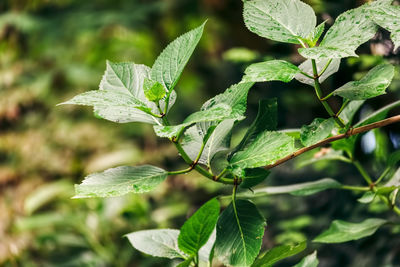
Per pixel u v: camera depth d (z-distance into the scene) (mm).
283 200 2879
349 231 1194
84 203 3469
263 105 1052
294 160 2846
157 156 4582
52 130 4945
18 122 5230
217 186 3742
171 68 985
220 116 907
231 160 988
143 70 1025
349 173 2510
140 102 960
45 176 4648
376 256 2182
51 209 4023
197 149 1040
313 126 1021
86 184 966
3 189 4531
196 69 5180
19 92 5238
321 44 973
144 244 1077
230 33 4750
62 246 3623
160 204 3988
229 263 989
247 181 1011
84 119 5117
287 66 948
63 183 4070
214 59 5043
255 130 1050
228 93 988
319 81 1031
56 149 4793
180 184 4094
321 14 1757
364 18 967
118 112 1000
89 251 3598
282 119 3205
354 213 2410
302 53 931
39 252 3600
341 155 1269
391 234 2178
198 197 4039
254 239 990
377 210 2193
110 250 3209
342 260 2348
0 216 3963
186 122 918
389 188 1148
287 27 990
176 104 5043
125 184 966
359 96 981
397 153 1184
